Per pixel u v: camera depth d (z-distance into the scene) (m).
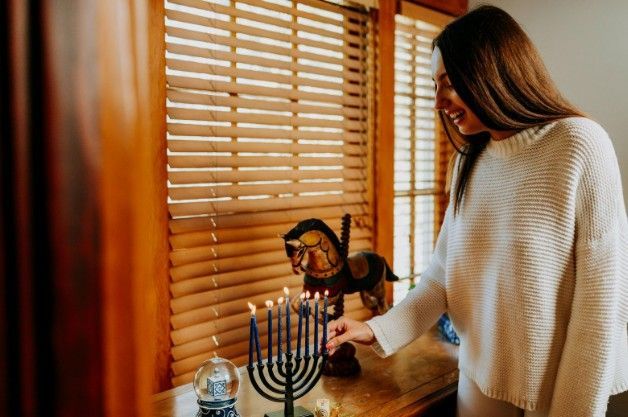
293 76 1.51
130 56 0.18
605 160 0.96
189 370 1.32
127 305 0.19
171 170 1.29
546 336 1.02
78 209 0.18
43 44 0.17
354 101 1.67
